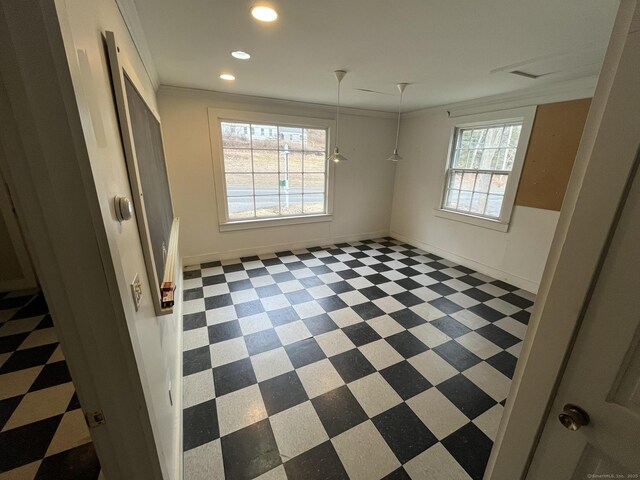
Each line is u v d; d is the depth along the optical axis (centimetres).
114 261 63
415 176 454
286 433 146
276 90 318
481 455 137
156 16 156
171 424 128
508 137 326
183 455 134
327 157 432
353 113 427
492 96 321
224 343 217
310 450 138
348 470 129
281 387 176
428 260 407
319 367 194
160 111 315
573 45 184
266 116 368
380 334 232
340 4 142
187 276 338
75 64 53
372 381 182
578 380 67
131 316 73
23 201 52
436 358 205
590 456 67
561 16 148
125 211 76
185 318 250
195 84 299
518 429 81
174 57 218
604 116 56
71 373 65
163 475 85
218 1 141
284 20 159
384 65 229
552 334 70
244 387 175
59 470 124
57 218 55
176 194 346
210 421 152
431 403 167
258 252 418
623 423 60
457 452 139
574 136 265
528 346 77
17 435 139
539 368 73
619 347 59
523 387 78
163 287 128
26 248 276
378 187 490
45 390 166
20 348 203
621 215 56
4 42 45
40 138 50
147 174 137
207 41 188
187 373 186
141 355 78
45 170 52
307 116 396
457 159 391
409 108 414
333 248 455
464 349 215
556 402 71
